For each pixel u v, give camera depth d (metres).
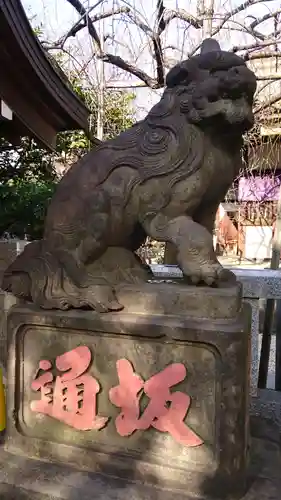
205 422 1.15
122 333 1.21
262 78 3.41
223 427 1.11
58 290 1.32
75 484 1.17
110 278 1.35
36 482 1.18
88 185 1.31
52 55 4.25
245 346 1.12
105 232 1.29
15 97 2.43
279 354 2.31
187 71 1.25
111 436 1.25
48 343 1.32
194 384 1.16
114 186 1.28
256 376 1.89
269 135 4.11
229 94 1.18
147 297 1.23
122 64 3.53
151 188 1.26
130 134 1.31
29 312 1.32
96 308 1.25
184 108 1.24
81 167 1.37
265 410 1.72
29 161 3.86
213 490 1.11
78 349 1.28
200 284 1.28
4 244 2.29
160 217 1.27
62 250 1.35
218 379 1.13
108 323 1.22
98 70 3.94
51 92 2.53
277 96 3.59
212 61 1.20
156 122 1.28
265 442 1.43
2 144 3.51
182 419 1.16
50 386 1.32
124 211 1.29
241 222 6.80
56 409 1.30
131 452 1.21
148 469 1.17
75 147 4.61
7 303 2.11
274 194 5.67
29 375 1.35
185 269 1.24
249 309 1.28
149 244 5.07
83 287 1.29
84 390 1.27
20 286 1.39
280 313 2.30
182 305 1.20
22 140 3.55
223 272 1.24
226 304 1.15
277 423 1.60
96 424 1.25
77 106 2.90
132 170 1.28
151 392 1.19
